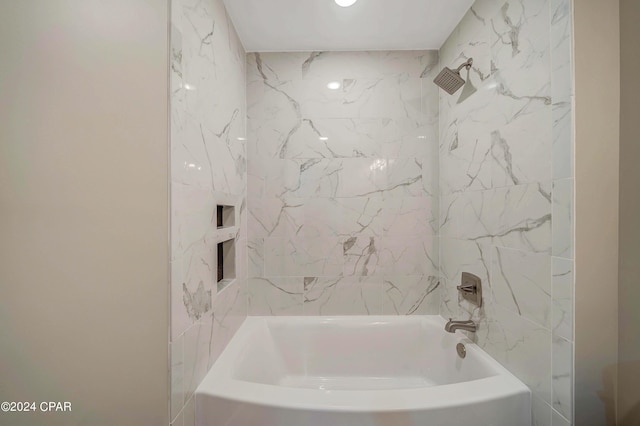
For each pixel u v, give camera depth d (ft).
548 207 3.00
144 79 2.69
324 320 5.60
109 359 2.70
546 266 3.03
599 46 2.71
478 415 3.10
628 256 2.64
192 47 3.20
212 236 3.82
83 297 2.69
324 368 5.50
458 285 4.92
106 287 2.70
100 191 2.68
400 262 5.72
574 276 2.73
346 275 5.72
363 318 5.65
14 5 2.61
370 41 5.41
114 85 2.68
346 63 5.69
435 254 5.70
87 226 2.68
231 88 4.70
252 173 5.70
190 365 3.12
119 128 2.69
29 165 2.64
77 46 2.66
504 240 3.72
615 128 2.72
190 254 3.14
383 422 2.94
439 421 3.01
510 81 3.57
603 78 2.72
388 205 5.70
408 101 5.70
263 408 3.06
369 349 5.51
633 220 2.60
